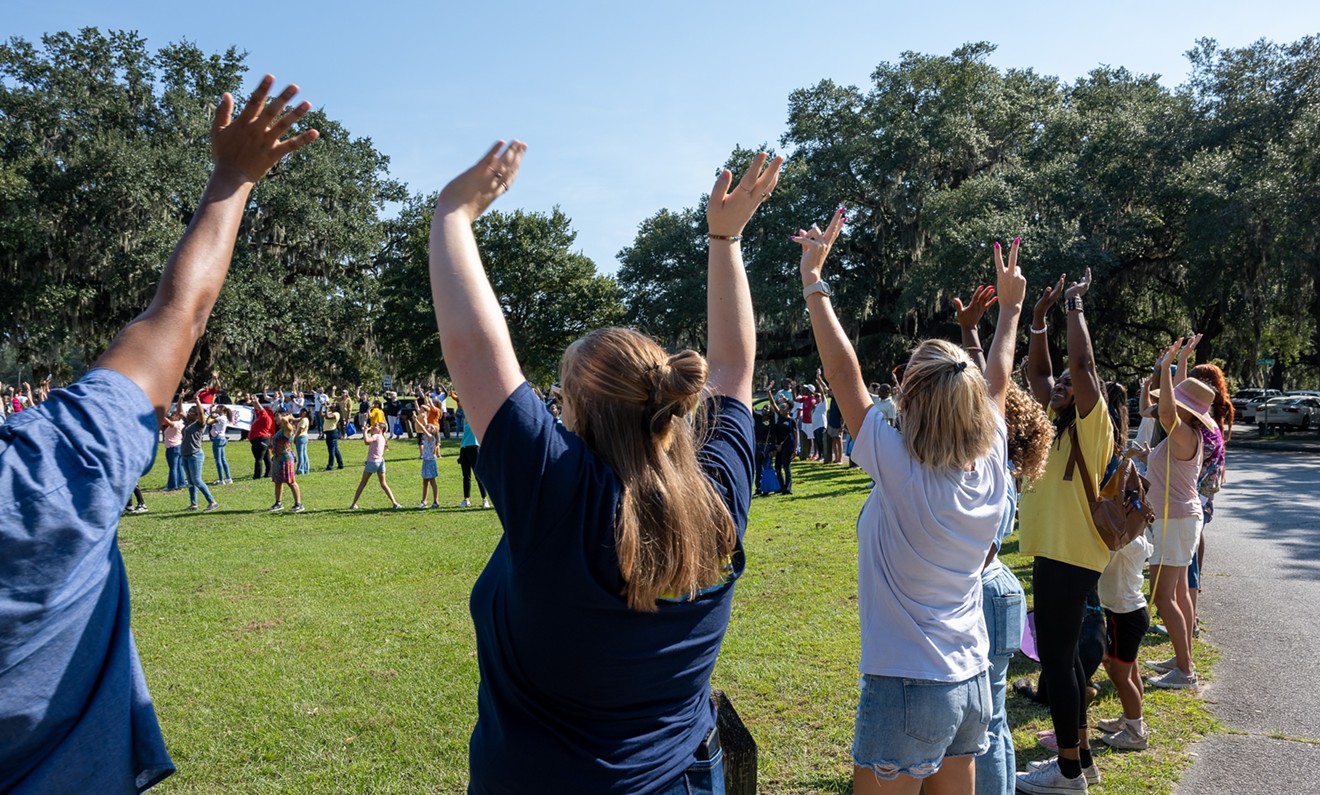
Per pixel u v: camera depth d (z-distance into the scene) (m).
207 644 6.48
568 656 1.41
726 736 2.83
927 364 2.40
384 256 46.94
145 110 37.06
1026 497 3.72
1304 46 29.22
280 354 40.56
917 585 2.45
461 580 8.63
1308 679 5.22
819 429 21.83
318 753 4.51
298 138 1.55
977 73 37.25
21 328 34.81
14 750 1.25
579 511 1.37
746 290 1.90
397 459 24.61
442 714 5.00
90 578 1.29
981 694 2.53
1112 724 4.47
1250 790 3.86
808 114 39.94
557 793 1.44
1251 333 30.86
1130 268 32.22
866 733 2.51
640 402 1.48
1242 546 9.72
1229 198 27.17
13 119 34.19
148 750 1.49
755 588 7.82
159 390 1.40
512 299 49.91
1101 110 35.59
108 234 33.16
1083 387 3.53
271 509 14.41
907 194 37.00
